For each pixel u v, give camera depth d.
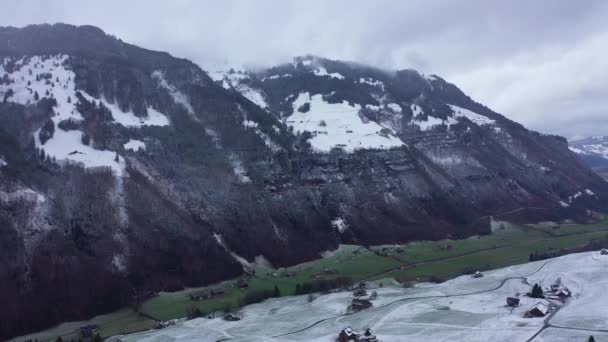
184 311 176.12
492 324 138.12
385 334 137.88
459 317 147.38
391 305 164.62
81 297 177.50
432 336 133.38
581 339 121.31
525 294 163.12
